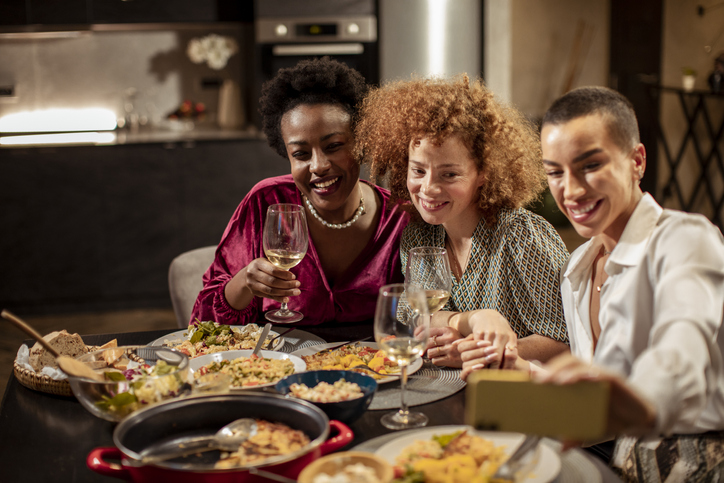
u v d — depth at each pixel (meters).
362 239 1.65
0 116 4.53
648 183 5.57
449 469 0.79
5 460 0.96
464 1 4.29
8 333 3.78
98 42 4.58
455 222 1.46
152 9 4.19
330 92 1.53
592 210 1.04
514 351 1.18
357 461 0.79
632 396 0.72
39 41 4.51
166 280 4.23
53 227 4.04
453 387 1.16
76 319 4.03
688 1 5.29
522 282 1.37
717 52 5.35
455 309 1.48
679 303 0.90
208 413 0.94
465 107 1.32
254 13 4.17
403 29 4.24
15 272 4.03
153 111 4.73
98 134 4.39
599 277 1.21
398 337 1.00
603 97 1.02
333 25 4.18
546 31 5.98
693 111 5.39
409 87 1.43
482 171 1.36
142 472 0.80
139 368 1.10
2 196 3.95
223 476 0.78
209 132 4.45
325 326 1.56
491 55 4.34
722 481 1.02
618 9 5.85
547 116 1.06
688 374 0.80
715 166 5.48
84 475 0.92
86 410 1.12
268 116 1.65
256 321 1.63
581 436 0.70
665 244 1.02
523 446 0.84
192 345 1.36
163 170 4.12
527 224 1.38
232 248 1.69
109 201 4.08
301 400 0.92
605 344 1.11
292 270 1.61
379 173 1.53
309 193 1.58
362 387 1.06
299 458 0.80
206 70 4.75
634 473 1.10
